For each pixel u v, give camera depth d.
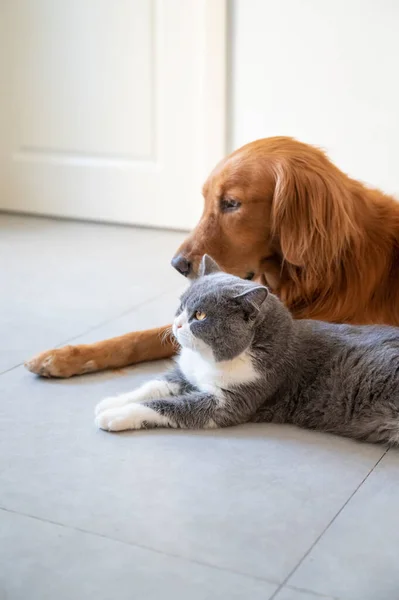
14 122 4.66
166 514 1.76
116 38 4.31
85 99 4.46
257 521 1.74
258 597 1.50
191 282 2.34
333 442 2.12
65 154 4.60
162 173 4.40
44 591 1.51
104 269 3.69
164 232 4.42
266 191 2.52
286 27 3.98
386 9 3.78
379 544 1.66
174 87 4.25
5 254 3.92
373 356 2.14
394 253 2.60
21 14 4.48
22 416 2.23
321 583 1.54
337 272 2.54
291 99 4.06
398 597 1.50
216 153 4.25
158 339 2.62
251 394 2.17
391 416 2.08
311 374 2.19
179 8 4.14
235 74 4.13
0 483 1.88
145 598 1.49
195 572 1.57
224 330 2.10
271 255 2.61
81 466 1.96
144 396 2.27
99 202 4.58
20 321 2.99
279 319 2.21
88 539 1.67
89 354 2.53
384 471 1.96
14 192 4.77
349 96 3.96
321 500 1.83
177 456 2.02
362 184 2.76
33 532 1.69
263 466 1.98
